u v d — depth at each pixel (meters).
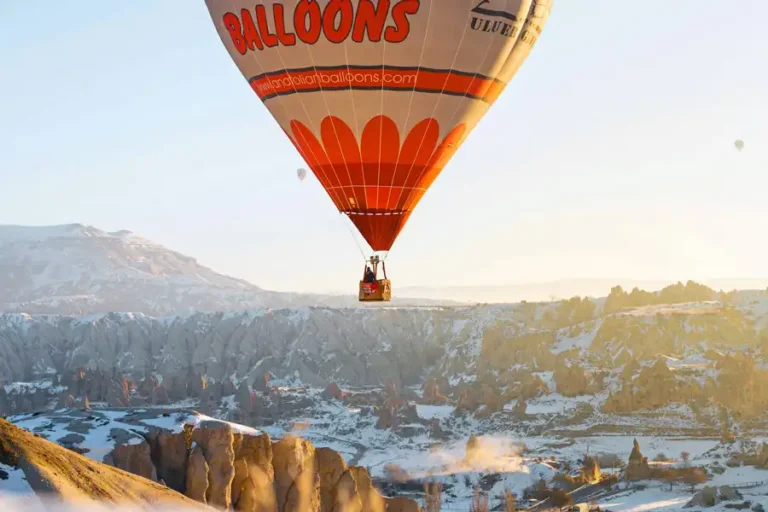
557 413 172.38
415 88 43.12
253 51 44.59
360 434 167.38
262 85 45.56
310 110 44.31
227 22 45.12
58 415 53.25
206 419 52.66
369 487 58.88
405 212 46.38
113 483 32.00
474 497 111.31
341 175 45.47
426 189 46.44
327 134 44.59
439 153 45.34
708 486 109.94
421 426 167.00
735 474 120.19
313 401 193.88
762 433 151.62
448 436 161.12
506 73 45.28
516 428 165.25
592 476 124.69
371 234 46.38
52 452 31.22
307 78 43.53
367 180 45.25
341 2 41.69
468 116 45.06
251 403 190.00
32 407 195.00
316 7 41.97
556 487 121.12
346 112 43.72
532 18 44.38
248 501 51.25
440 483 127.00
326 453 56.94
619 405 169.75
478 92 44.59
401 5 41.59
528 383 187.62
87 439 48.75
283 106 45.19
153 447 49.97
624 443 152.62
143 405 199.25
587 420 166.75
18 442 30.05
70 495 28.98
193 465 49.72
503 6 42.94
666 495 112.75
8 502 27.12
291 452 54.44
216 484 50.12
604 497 115.75
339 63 42.69
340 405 192.75
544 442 154.62
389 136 44.09
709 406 166.75
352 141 44.34
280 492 53.75
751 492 110.88
